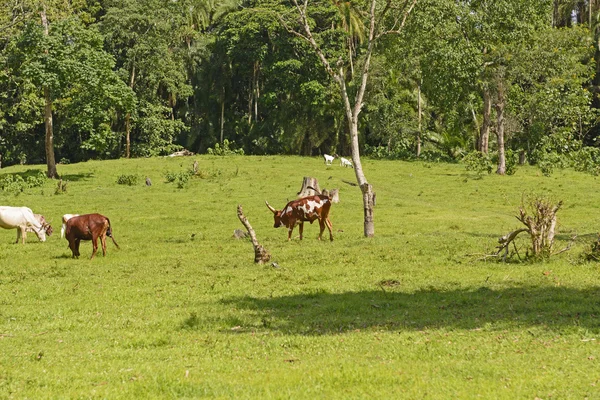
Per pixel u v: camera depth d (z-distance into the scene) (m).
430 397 7.46
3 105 59.78
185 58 74.62
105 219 21.62
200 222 30.91
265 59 69.56
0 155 64.56
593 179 45.56
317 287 15.49
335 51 67.12
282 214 25.00
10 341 11.13
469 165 49.53
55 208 35.66
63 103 48.38
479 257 18.98
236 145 74.19
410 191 41.38
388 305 13.45
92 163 56.19
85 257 21.88
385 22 54.19
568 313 11.96
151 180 46.12
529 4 51.03
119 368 9.27
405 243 22.55
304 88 66.00
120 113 70.12
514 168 49.28
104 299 14.91
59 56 45.94
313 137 69.75
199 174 46.72
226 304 13.98
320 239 24.92
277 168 52.25
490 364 8.79
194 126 75.62
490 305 13.12
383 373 8.45
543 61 51.03
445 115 65.94
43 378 8.75
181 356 9.95
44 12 48.97
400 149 63.59
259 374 8.69
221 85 73.81
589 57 64.31
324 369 8.72
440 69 52.84
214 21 79.88
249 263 19.61
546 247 18.55
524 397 7.40
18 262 21.19
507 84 51.09
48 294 15.48
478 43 52.25
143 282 17.00
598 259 17.97
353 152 25.44
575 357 9.00
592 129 64.44
